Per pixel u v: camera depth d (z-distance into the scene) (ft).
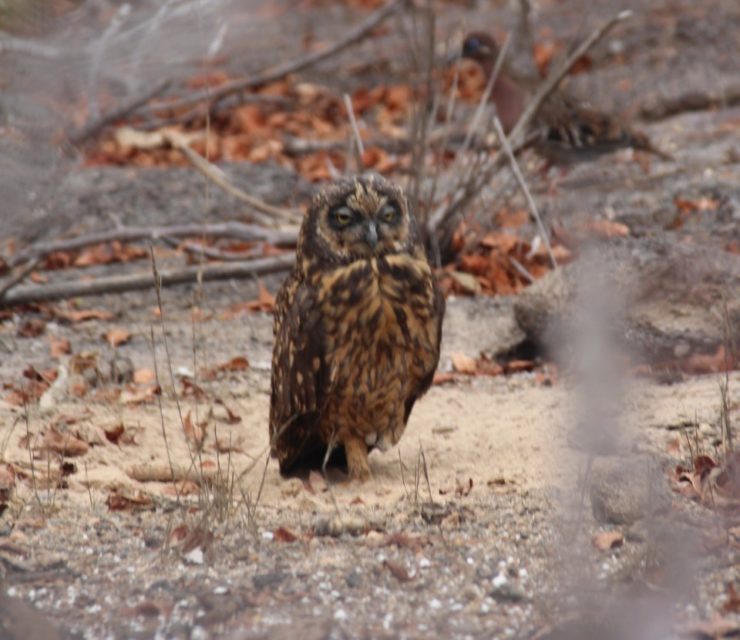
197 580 26.48
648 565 25.82
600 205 57.98
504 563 26.94
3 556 27.50
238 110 79.30
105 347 46.19
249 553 27.81
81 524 29.55
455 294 51.44
